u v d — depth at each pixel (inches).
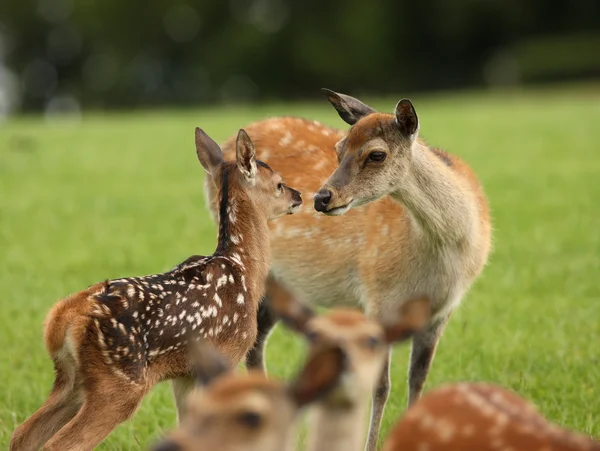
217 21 3299.7
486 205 443.8
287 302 232.2
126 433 394.6
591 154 1138.0
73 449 324.5
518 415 236.4
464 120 1471.5
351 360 218.5
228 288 363.6
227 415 198.8
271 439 201.3
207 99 3230.8
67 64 3373.5
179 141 1339.8
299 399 204.5
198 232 789.2
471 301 576.1
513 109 1658.5
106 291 335.3
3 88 3363.7
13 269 675.4
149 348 339.6
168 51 3309.5
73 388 338.0
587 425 384.8
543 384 442.3
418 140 420.5
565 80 2792.8
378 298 424.2
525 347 492.4
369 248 425.1
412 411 245.1
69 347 329.1
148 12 3257.9
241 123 1504.7
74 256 710.5
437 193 402.6
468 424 236.2
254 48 3107.8
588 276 627.8
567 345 493.4
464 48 3250.5
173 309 344.8
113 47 3304.6
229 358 365.7
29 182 1043.3
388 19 3157.0
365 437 426.3
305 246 446.9
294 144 469.7
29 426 335.9
